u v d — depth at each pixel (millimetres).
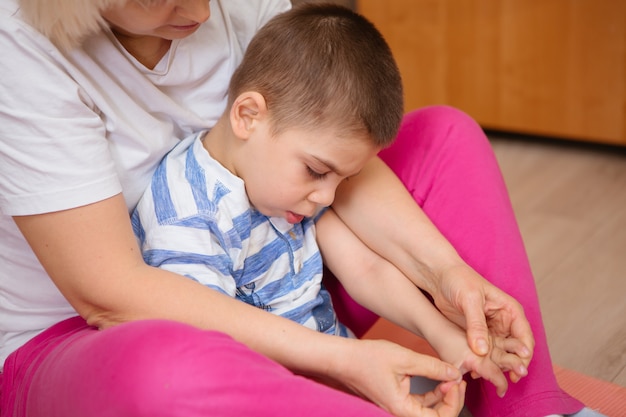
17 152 766
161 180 907
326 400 704
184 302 796
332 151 876
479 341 844
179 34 821
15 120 761
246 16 1019
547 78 2043
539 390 884
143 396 661
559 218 1714
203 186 912
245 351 704
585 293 1424
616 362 1229
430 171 1055
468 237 996
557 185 1886
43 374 791
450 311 944
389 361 822
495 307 891
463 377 966
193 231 880
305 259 1013
